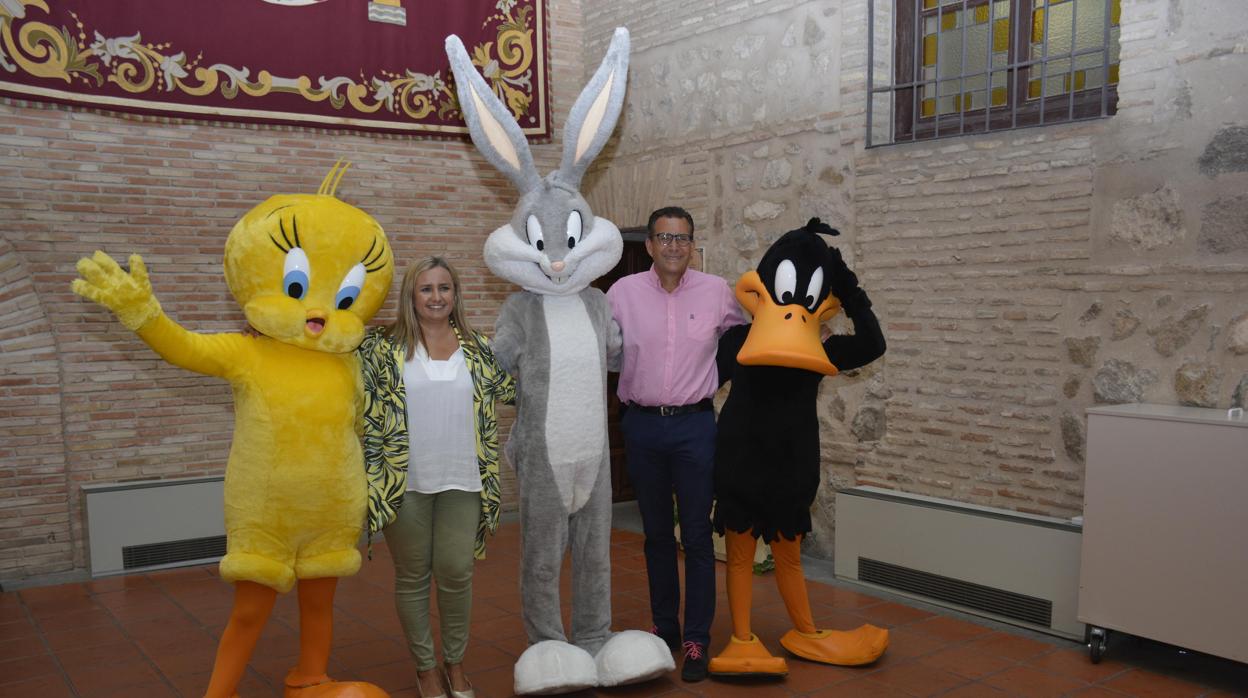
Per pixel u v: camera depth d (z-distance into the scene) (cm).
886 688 371
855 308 379
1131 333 425
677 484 384
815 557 573
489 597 503
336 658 412
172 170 596
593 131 367
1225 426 352
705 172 642
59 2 552
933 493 507
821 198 562
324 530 313
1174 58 407
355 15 654
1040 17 478
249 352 306
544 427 352
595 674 352
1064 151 445
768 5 591
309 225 307
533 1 725
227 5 606
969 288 487
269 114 624
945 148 494
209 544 588
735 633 386
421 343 339
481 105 356
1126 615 383
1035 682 376
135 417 589
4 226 547
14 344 552
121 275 276
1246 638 350
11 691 382
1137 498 378
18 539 559
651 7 682
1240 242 390
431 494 338
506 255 358
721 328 390
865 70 534
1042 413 458
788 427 371
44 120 557
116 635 452
